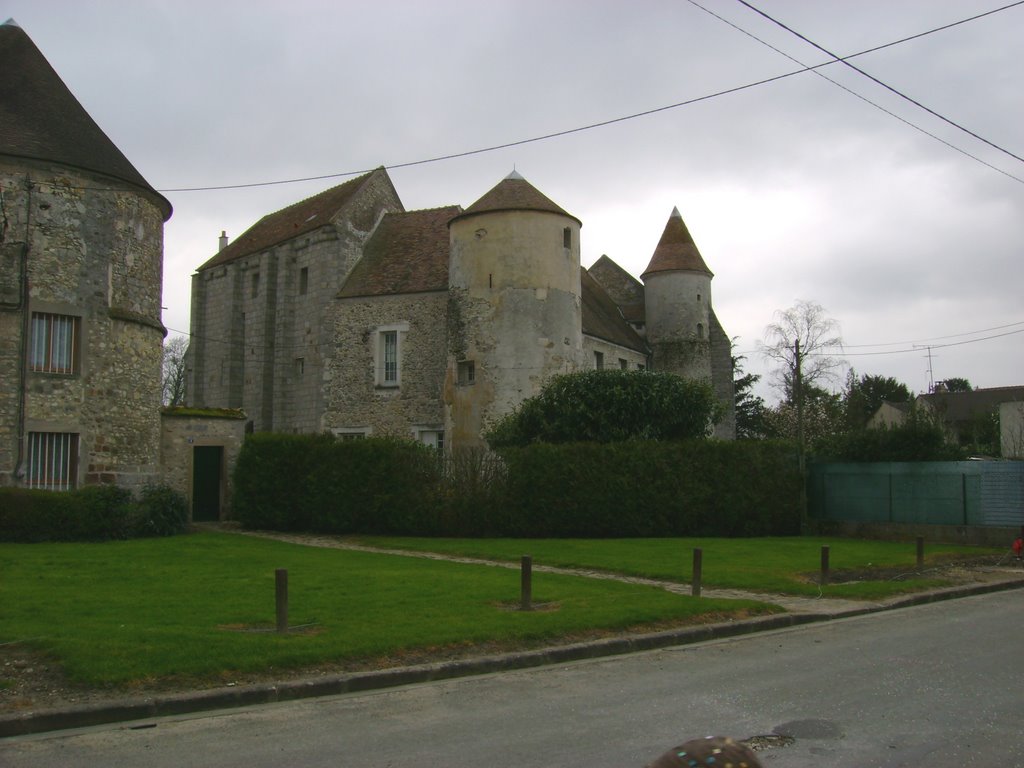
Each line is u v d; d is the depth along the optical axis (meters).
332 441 24.59
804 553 18.92
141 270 23.14
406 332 32.25
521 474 23.14
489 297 29.94
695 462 23.58
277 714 7.44
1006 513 21.48
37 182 20.80
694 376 40.81
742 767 2.47
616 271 46.19
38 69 22.48
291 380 35.00
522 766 6.04
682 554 18.17
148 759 6.23
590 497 22.94
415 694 8.15
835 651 10.07
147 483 22.81
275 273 36.19
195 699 7.51
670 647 10.48
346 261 34.16
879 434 24.20
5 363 20.03
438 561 17.14
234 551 18.12
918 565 17.27
